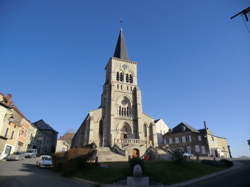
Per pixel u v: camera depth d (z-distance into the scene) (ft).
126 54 187.32
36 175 58.03
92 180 56.24
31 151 136.26
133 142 128.06
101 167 68.49
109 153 104.68
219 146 179.52
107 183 52.54
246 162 101.91
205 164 82.74
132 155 120.37
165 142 195.21
